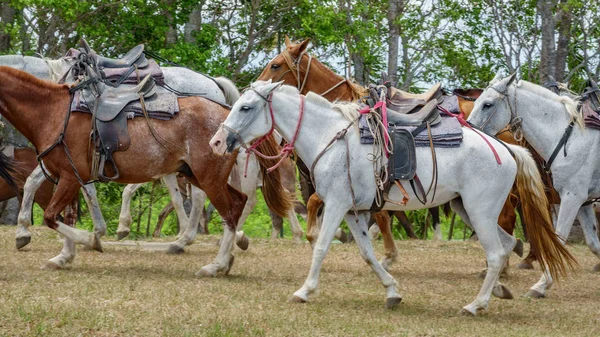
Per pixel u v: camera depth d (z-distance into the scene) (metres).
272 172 10.38
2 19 20.91
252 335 6.89
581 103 9.66
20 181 13.59
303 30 22.27
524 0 23.16
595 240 10.18
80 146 9.41
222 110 9.73
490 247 8.10
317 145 8.21
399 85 24.42
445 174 8.03
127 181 9.66
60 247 11.74
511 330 7.53
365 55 22.39
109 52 22.14
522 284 10.21
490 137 8.27
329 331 7.16
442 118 8.28
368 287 9.55
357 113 8.22
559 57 21.31
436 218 16.19
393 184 8.06
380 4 23.75
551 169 9.59
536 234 8.28
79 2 19.83
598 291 9.86
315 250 8.25
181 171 9.84
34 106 9.45
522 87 9.62
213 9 24.19
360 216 8.39
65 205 9.60
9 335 6.56
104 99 9.48
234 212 9.78
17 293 8.12
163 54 20.44
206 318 7.34
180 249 11.80
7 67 9.44
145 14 21.05
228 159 9.61
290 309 7.94
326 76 11.46
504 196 8.15
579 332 7.63
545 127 9.58
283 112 8.23
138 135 9.42
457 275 10.80
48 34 21.25
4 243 11.99
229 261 9.79
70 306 7.58
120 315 7.32
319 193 8.22
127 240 13.44
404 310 8.27
